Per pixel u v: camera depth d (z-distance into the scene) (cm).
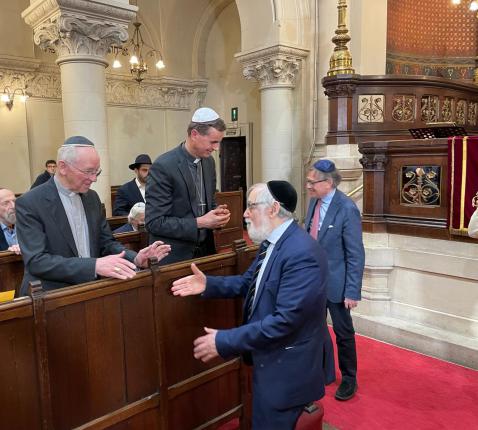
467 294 365
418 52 878
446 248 380
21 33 917
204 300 239
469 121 714
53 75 983
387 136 594
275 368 187
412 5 852
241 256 257
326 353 207
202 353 185
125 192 491
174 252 260
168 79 1145
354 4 746
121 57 1091
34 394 180
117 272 197
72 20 525
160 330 218
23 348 175
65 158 211
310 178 303
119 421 207
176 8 1100
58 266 200
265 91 833
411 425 277
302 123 836
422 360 362
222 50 1168
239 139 1155
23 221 211
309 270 179
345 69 570
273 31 781
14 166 935
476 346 345
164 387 222
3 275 308
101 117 577
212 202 284
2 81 905
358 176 583
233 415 263
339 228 296
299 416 193
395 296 414
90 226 236
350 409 295
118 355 205
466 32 891
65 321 186
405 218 408
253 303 194
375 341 402
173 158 261
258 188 193
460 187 359
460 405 297
